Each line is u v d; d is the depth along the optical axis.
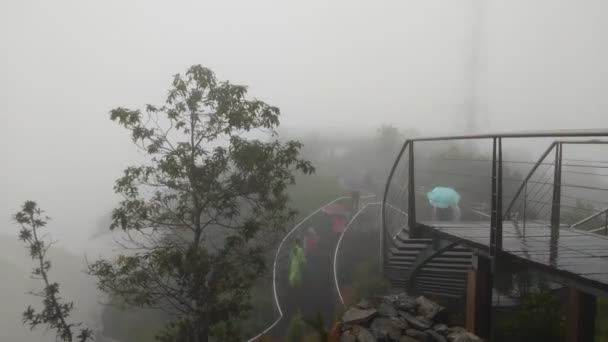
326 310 10.34
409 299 5.97
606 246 5.31
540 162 6.91
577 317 5.17
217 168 6.33
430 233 6.98
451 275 8.08
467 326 5.41
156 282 6.48
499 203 5.14
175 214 6.43
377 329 5.03
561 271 4.20
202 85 6.13
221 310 6.16
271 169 6.35
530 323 6.35
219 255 6.51
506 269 5.29
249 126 6.25
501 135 4.93
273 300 11.35
